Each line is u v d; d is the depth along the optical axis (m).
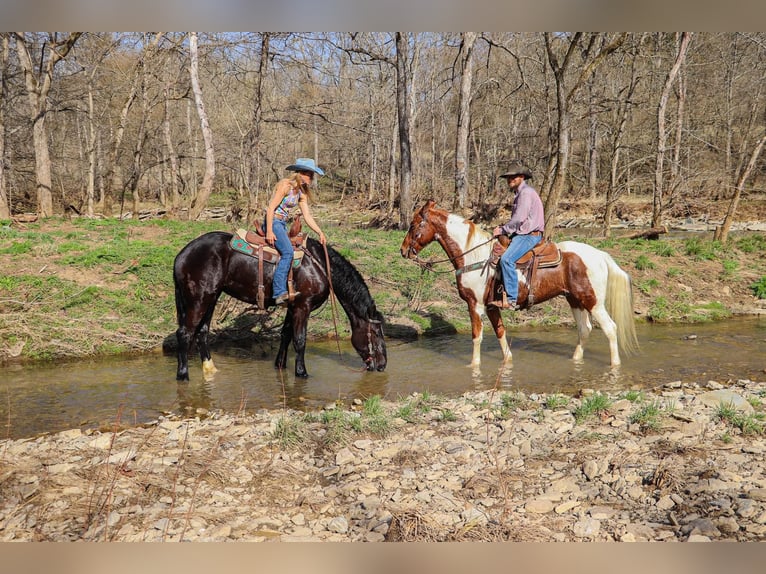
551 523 4.37
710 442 5.65
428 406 7.13
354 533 4.34
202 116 20.53
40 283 11.07
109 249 12.79
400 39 20.70
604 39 18.72
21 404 7.52
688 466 5.10
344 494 4.91
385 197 34.09
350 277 8.55
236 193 39.16
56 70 30.52
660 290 13.62
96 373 8.87
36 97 21.50
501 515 4.48
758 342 10.43
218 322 10.88
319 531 4.38
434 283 13.23
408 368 9.05
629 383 8.14
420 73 37.19
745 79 35.81
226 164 25.81
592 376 8.49
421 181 32.88
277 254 8.16
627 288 8.89
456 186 23.14
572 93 15.57
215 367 9.10
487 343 10.60
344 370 8.97
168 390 8.03
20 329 9.88
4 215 20.50
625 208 33.62
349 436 6.19
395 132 30.30
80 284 11.34
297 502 4.83
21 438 6.42
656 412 6.41
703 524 4.15
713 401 6.85
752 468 5.01
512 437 6.07
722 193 34.88
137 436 6.29
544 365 9.11
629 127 34.34
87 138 35.81
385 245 15.59
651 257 15.28
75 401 7.62
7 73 27.11
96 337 10.09
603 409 6.73
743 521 4.16
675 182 23.80
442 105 37.38
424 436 6.20
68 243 13.38
